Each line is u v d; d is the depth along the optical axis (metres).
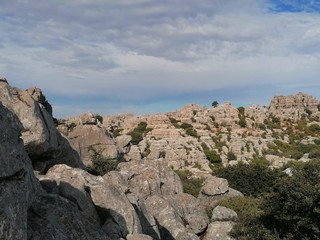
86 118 40.62
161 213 27.91
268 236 24.19
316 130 161.88
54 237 13.07
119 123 165.75
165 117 157.38
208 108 175.75
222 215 34.09
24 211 11.66
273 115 178.75
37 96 24.70
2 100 19.14
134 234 18.59
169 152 113.94
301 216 23.59
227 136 139.62
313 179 25.64
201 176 86.00
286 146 135.88
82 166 26.84
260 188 55.84
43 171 21.28
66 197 17.25
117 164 35.75
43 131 20.25
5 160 11.16
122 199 20.06
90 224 15.72
